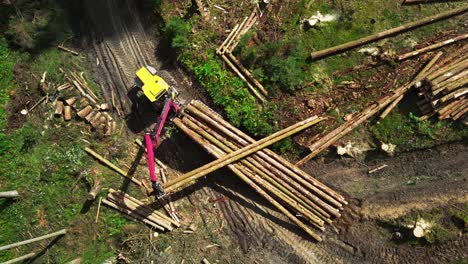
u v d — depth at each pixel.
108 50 23.61
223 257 20.59
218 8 22.98
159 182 21.22
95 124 22.47
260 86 21.39
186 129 21.33
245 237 20.75
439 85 18.91
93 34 23.91
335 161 20.53
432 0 20.88
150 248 21.09
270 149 21.08
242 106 21.31
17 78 23.33
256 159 20.77
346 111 20.66
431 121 19.47
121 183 21.92
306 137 20.84
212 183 21.62
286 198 20.33
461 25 20.39
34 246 21.30
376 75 20.67
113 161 22.17
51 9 23.89
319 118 20.69
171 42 22.72
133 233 21.36
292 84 20.95
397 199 19.62
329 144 20.34
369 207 19.88
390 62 20.53
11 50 23.77
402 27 20.69
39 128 22.56
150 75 20.80
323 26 21.52
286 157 21.09
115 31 23.83
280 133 20.66
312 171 20.75
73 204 21.69
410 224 19.03
